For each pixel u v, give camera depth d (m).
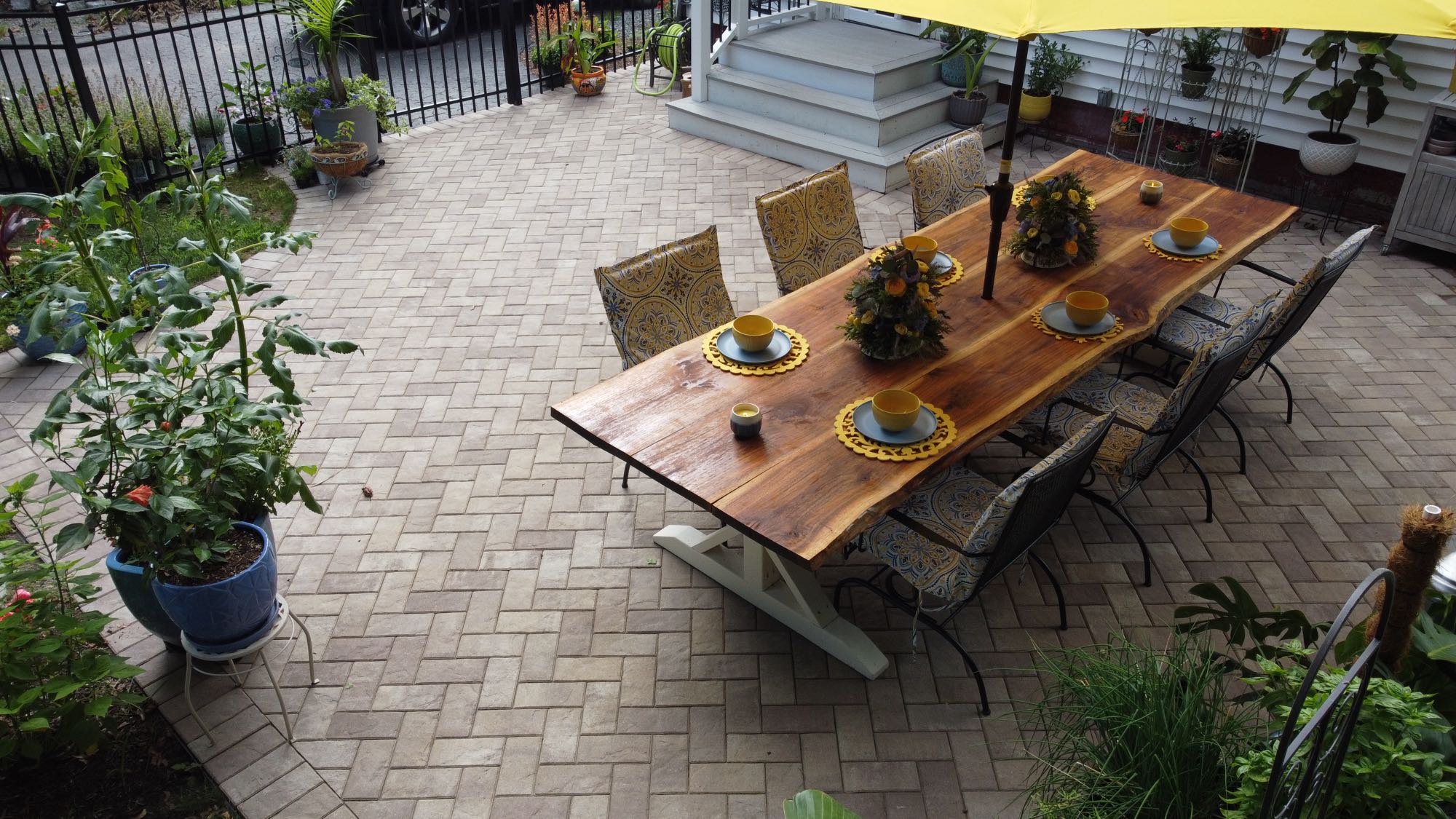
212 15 11.52
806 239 4.90
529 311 5.83
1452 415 5.00
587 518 4.31
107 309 3.57
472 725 3.41
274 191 7.29
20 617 3.08
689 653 3.70
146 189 7.27
